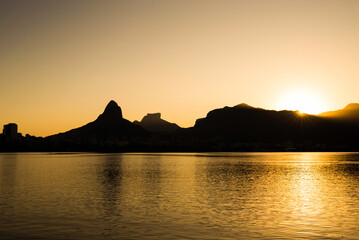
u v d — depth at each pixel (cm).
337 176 9644
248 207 4359
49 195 5450
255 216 3778
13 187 6544
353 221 3538
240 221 3531
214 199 5056
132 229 3206
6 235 3003
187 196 5384
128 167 13775
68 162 18200
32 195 5441
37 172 10762
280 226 3322
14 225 3356
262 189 6369
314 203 4697
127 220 3578
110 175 9650
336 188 6581
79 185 6956
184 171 11481
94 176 9275
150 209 4206
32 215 3822
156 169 12556
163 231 3133
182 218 3675
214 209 4212
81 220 3575
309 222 3488
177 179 8450
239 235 2997
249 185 7081
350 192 5959
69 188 6412
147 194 5606
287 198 5191
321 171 11838
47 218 3669
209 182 7688
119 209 4203
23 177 8862
